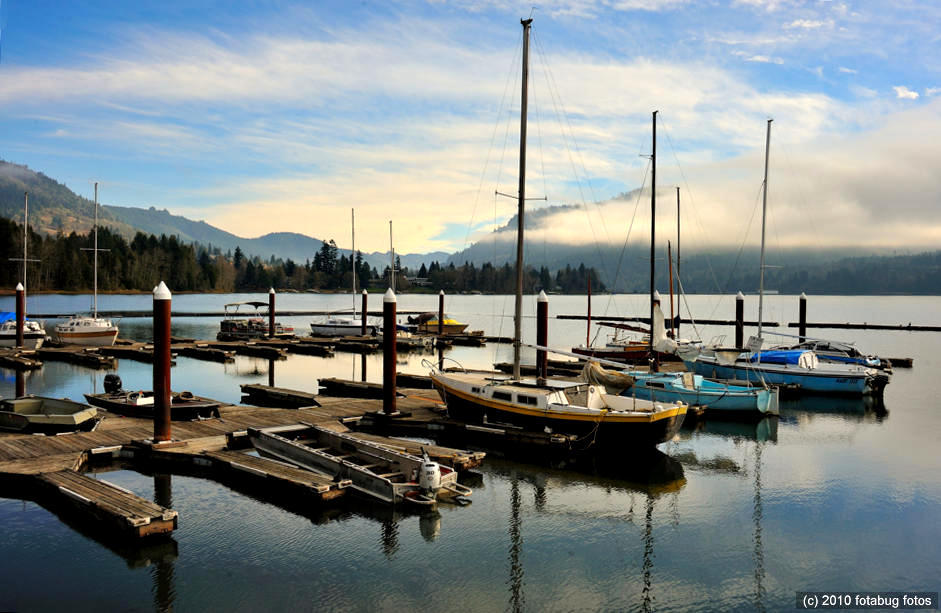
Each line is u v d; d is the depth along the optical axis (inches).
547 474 978.1
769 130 2058.3
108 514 709.3
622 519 802.2
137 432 1061.1
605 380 1338.6
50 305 6077.8
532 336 3831.2
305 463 918.4
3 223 7524.6
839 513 828.6
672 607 596.7
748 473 998.4
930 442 1199.6
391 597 599.8
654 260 1788.9
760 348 1892.2
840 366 1796.3
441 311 3351.4
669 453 1116.5
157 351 970.7
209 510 796.0
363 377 1977.1
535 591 618.8
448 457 964.0
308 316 5132.9
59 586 606.9
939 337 3622.0
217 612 565.9
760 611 591.8
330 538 723.4
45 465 869.8
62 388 1696.6
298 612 569.0
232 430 1080.8
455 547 711.1
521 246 1261.1
